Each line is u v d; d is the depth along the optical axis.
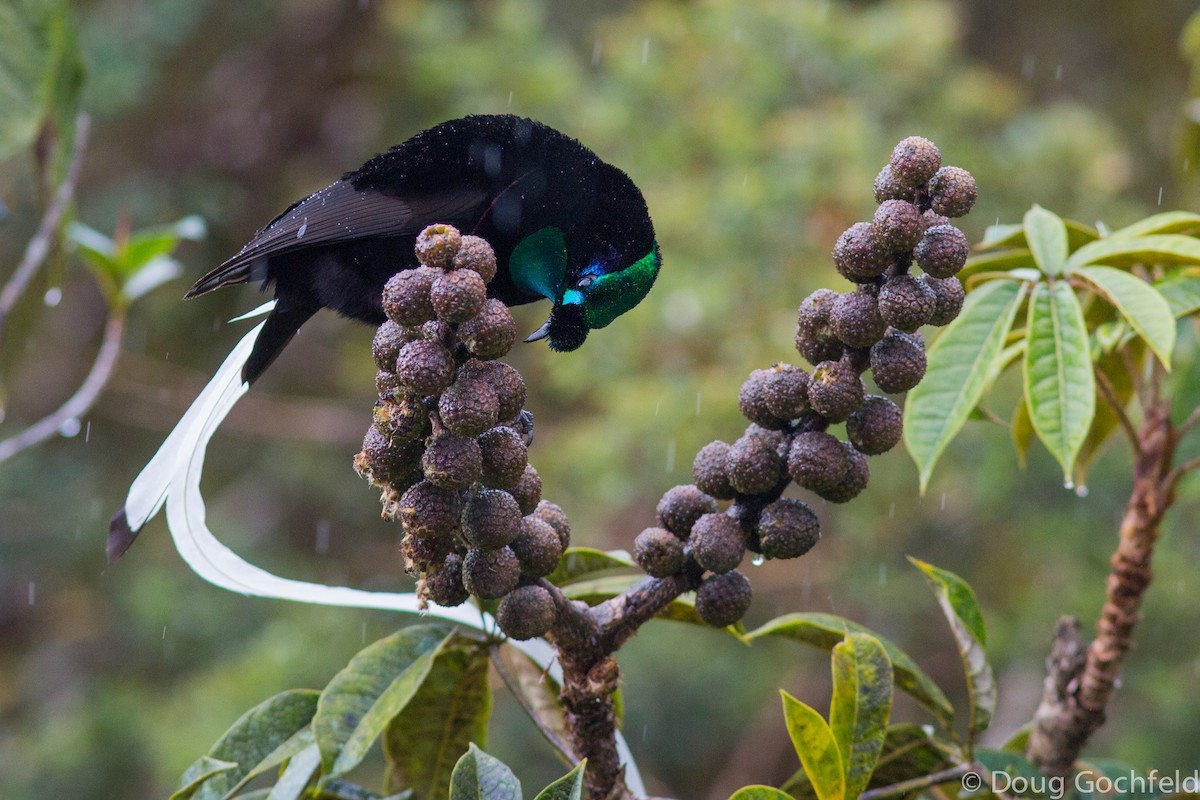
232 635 14.62
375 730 3.53
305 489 16.78
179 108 17.69
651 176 12.89
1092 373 4.01
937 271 3.09
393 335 3.21
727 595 3.36
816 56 13.05
